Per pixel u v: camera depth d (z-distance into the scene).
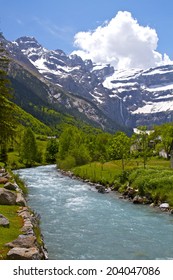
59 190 57.81
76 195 52.38
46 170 106.06
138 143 79.25
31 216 26.11
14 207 28.19
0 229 20.91
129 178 57.09
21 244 18.14
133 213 39.06
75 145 110.62
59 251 23.83
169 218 36.50
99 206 43.19
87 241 26.75
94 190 58.72
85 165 93.62
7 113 36.78
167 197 44.22
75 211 39.47
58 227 31.27
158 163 93.69
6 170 59.75
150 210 41.19
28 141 122.75
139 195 48.84
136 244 26.22
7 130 37.50
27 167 119.50
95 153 115.12
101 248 24.92
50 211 38.94
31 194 52.12
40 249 19.62
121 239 27.61
